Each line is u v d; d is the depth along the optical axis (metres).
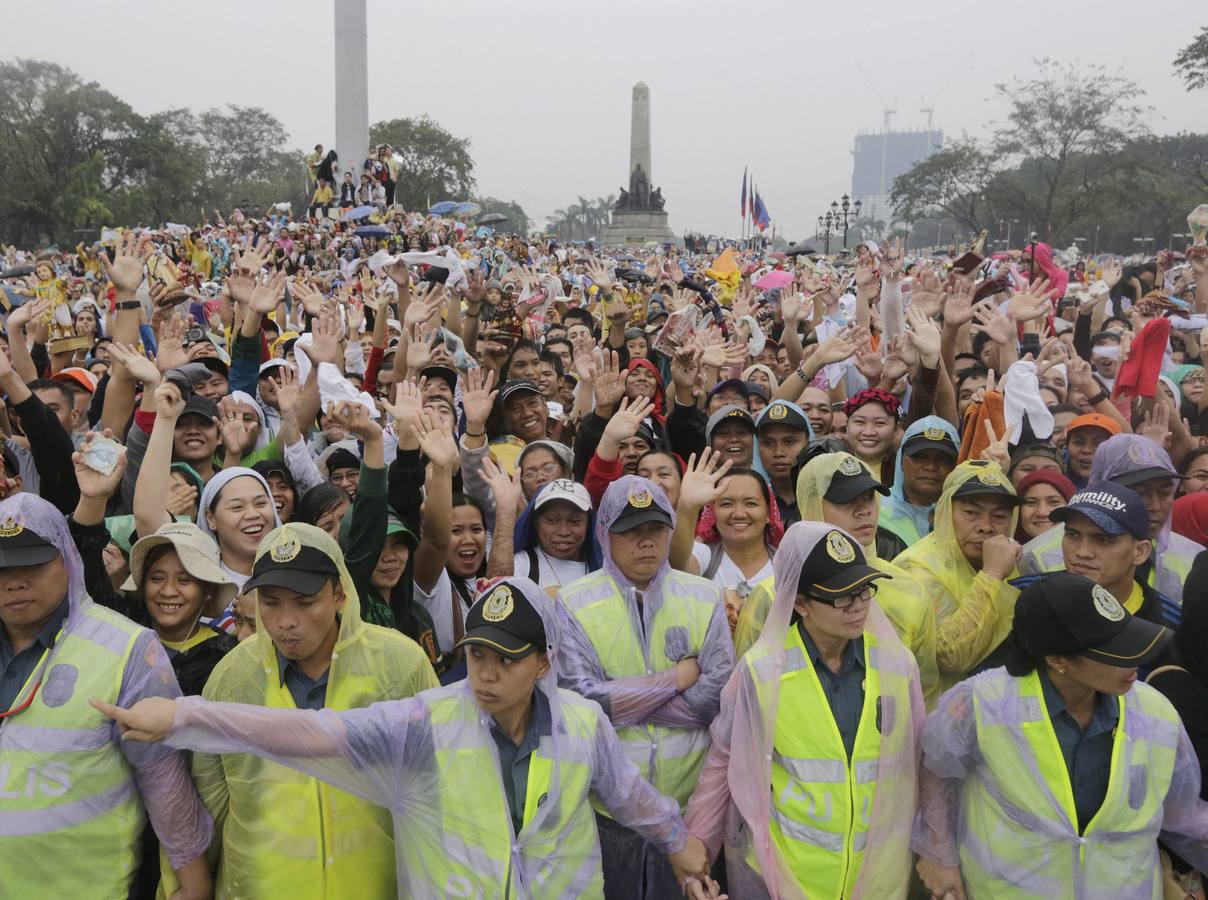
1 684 3.07
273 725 2.95
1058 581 3.05
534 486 5.48
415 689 3.35
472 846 2.97
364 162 39.97
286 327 12.62
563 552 4.67
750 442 5.63
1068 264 26.70
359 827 3.16
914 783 3.35
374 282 11.37
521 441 6.68
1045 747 3.08
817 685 3.35
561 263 28.84
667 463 4.99
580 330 9.73
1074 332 10.34
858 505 4.03
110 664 3.10
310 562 3.09
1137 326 9.63
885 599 3.82
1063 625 2.96
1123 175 58.97
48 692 3.04
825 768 3.28
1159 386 7.04
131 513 5.16
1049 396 6.77
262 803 3.11
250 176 115.75
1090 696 3.10
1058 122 57.62
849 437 5.93
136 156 81.25
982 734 3.15
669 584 3.88
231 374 7.40
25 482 5.41
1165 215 61.66
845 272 20.48
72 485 4.66
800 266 15.66
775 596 3.39
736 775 3.33
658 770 3.66
